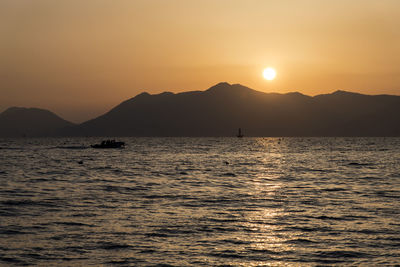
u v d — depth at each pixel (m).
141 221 37.34
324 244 30.56
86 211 41.84
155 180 72.06
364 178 76.12
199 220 37.84
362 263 26.75
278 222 37.16
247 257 27.86
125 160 131.38
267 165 110.31
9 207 43.91
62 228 34.72
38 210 42.31
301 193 55.19
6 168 99.38
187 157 148.50
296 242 31.08
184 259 27.42
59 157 149.88
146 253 28.50
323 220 38.00
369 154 169.00
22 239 31.47
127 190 58.03
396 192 56.28
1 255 27.89
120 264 26.50
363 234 33.06
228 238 32.03
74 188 60.19
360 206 44.97
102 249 29.27
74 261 26.95
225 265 26.44
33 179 73.50
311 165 110.25
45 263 26.59
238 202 47.53
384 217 39.19
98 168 99.31
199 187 61.84
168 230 34.19
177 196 52.12
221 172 89.00
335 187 62.03
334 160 131.50
